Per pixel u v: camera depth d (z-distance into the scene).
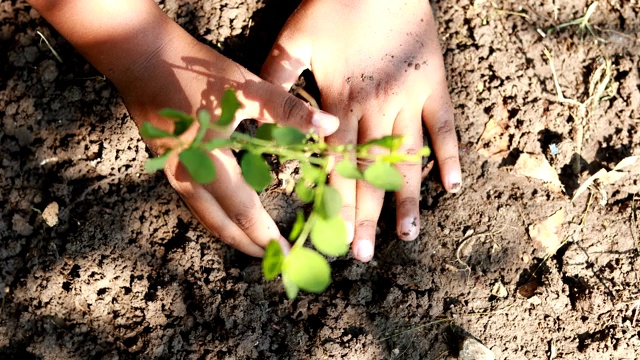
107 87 0.57
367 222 0.54
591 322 0.55
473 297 0.55
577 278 0.56
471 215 0.57
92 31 0.51
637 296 0.55
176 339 0.54
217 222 0.53
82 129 0.57
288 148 0.42
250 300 0.54
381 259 0.56
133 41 0.52
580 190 0.57
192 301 0.55
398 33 0.56
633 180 0.58
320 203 0.40
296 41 0.56
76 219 0.56
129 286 0.55
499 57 0.59
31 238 0.56
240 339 0.54
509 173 0.57
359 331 0.54
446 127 0.56
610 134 0.59
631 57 0.60
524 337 0.55
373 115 0.56
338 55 0.56
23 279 0.55
